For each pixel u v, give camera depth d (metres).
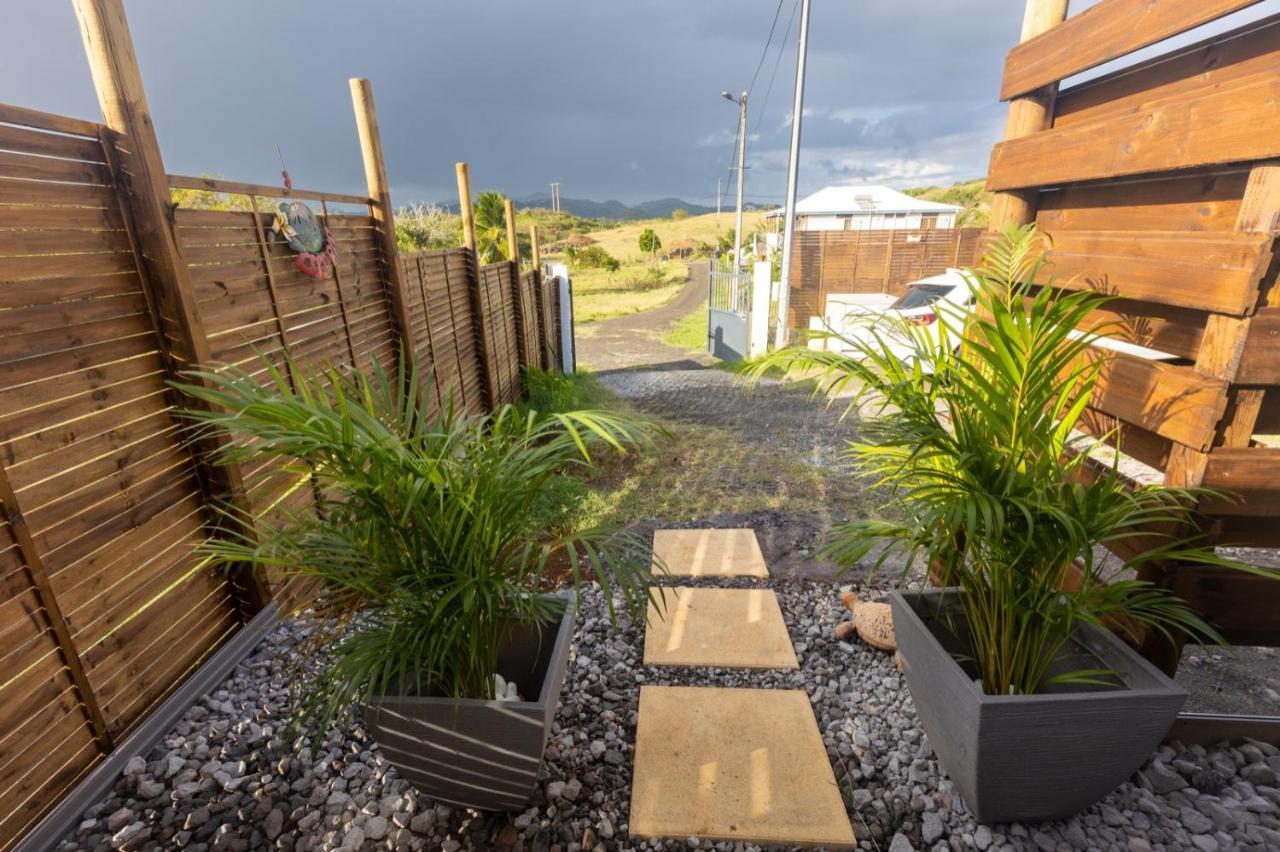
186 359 1.83
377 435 1.21
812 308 11.18
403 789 1.67
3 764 1.38
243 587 2.20
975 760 1.39
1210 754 1.71
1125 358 1.65
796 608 2.61
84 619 1.58
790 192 9.11
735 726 1.91
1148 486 1.40
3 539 1.38
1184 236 1.42
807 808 1.60
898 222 19.61
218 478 1.99
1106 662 1.53
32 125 1.42
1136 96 1.70
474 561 1.40
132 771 1.67
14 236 1.39
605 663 2.25
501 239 17.19
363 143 3.09
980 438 1.41
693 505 3.77
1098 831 1.50
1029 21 2.06
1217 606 1.56
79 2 1.52
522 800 1.57
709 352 11.30
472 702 1.39
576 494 3.89
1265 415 1.49
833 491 3.97
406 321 3.36
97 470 1.61
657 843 1.52
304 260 2.46
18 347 1.40
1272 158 1.21
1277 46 1.29
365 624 1.58
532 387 6.45
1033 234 1.73
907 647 1.68
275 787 1.67
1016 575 1.49
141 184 1.67
